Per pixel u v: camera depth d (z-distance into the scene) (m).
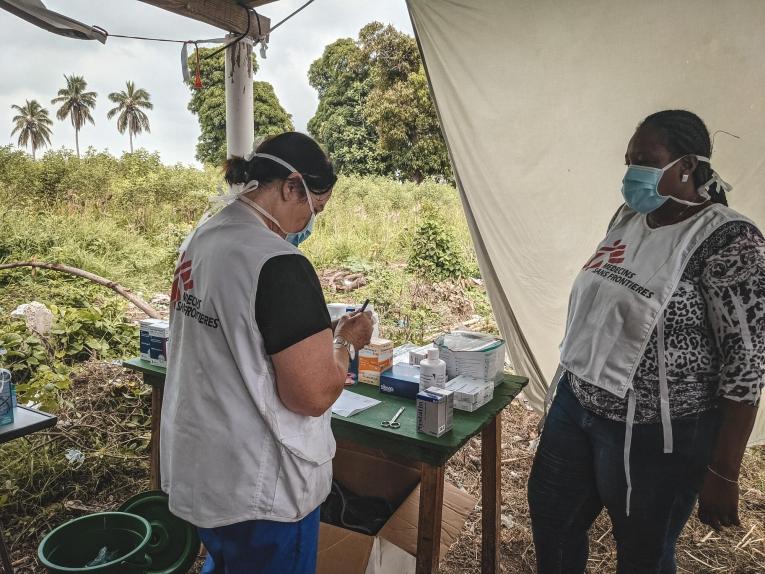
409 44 21.91
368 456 2.31
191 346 1.38
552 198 2.97
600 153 2.81
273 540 1.38
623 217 1.80
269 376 1.31
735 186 2.52
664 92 2.59
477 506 3.07
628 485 1.63
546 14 2.70
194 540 2.04
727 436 1.47
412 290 6.87
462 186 3.13
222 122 32.56
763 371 1.42
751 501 3.07
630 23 2.57
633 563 1.71
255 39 4.13
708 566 2.60
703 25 2.45
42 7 3.09
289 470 1.35
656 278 1.54
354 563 1.90
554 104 2.82
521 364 3.40
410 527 2.04
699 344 1.51
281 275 1.26
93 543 1.97
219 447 1.34
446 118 3.04
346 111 26.52
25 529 2.73
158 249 8.85
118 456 3.31
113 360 4.53
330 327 1.34
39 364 4.18
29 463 3.12
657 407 1.56
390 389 2.12
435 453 1.74
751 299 1.40
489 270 3.24
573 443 1.81
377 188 15.27
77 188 11.57
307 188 1.39
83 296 5.84
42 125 74.19
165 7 3.48
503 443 3.71
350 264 8.21
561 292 3.11
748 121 2.45
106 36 3.47
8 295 6.00
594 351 1.67
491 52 2.86
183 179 12.57
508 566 2.61
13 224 8.24
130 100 73.19
